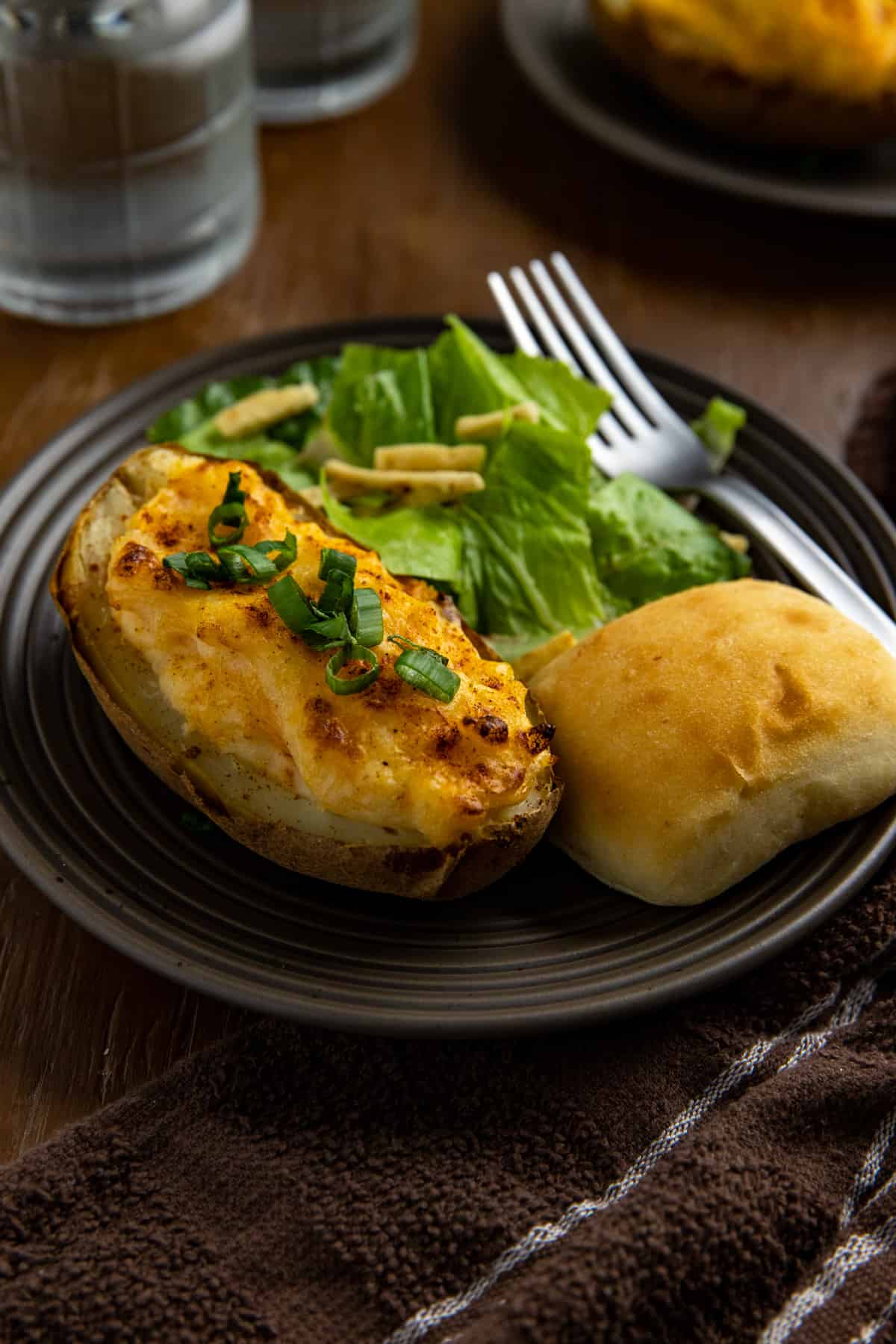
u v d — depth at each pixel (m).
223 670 0.50
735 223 0.73
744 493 0.59
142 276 0.68
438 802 0.48
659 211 0.73
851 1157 0.48
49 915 0.52
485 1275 0.46
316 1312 0.46
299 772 0.49
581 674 0.53
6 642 0.55
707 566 0.57
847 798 0.51
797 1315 0.46
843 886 0.50
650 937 0.50
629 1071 0.49
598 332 0.63
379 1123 0.48
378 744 0.49
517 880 0.51
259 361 0.62
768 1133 0.48
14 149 0.65
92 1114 0.48
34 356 0.67
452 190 0.74
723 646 0.52
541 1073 0.49
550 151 0.76
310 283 0.70
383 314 0.69
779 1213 0.47
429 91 0.78
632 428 0.61
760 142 0.72
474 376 0.59
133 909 0.50
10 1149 0.48
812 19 0.68
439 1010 0.48
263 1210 0.47
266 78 0.75
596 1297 0.45
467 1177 0.48
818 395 0.67
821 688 0.51
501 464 0.58
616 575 0.58
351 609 0.50
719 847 0.50
